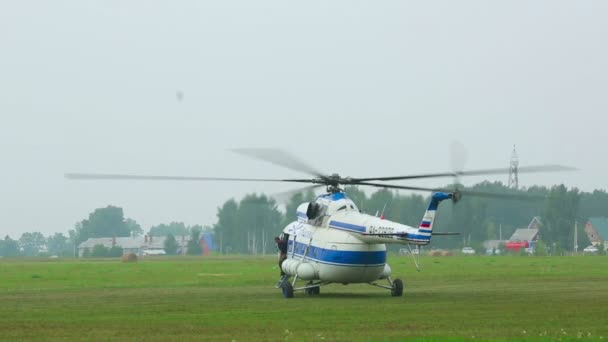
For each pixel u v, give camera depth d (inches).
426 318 2960.1
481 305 3454.7
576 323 2778.1
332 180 4274.1
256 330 2632.9
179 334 2539.4
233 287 5078.7
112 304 3681.1
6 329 2687.0
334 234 4185.5
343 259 4106.8
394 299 3887.8
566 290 4424.2
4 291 4731.8
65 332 2600.9
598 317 2957.7
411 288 4761.3
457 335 2477.9
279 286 4574.3
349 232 4133.9
